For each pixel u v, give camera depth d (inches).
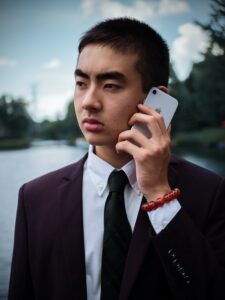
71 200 56.6
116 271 50.7
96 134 50.6
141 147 49.3
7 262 188.4
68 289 52.8
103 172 56.0
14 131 1330.0
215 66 337.1
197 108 541.6
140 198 54.7
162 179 50.1
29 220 58.2
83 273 52.9
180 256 48.1
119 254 51.1
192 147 696.4
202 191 55.7
